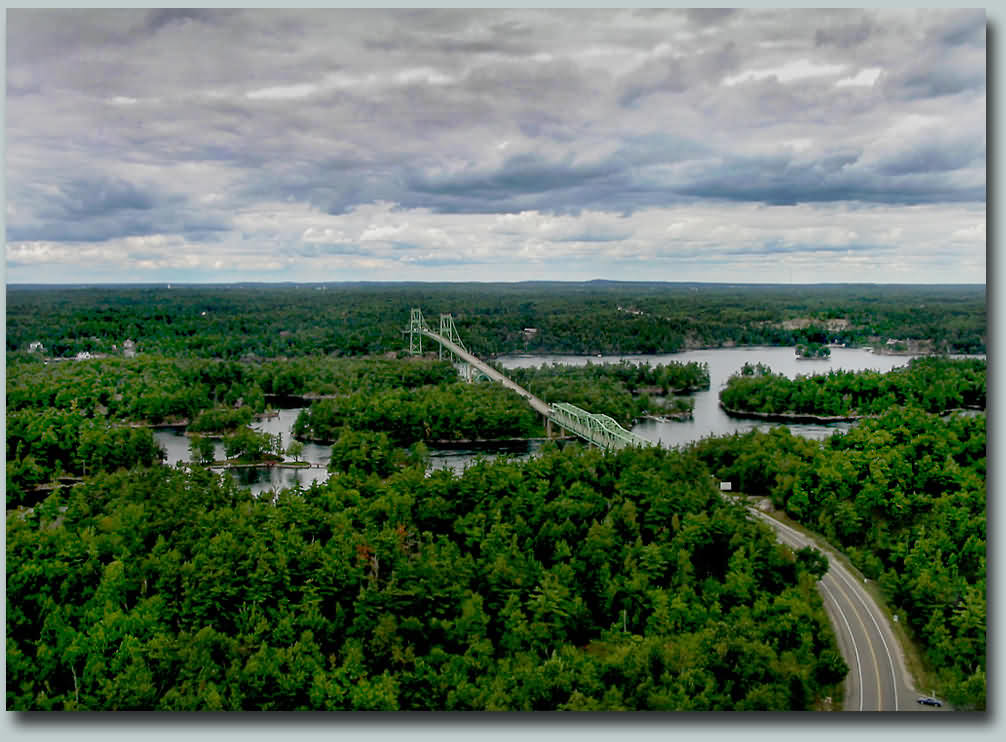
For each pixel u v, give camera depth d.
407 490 137.38
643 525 123.50
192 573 101.62
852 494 137.12
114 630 90.88
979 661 84.25
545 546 116.75
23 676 85.75
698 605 95.31
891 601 100.38
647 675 81.12
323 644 94.12
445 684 81.88
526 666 84.50
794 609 90.69
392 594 97.12
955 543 115.12
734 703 77.81
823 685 81.25
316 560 105.25
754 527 115.94
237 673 83.06
